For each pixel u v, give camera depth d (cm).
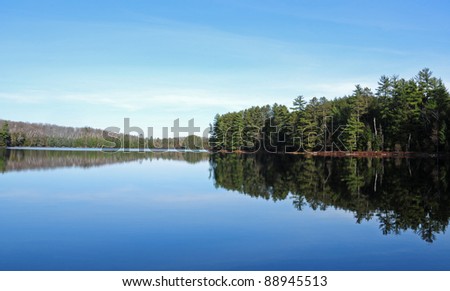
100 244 1043
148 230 1195
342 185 2289
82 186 2264
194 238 1105
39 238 1099
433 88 6156
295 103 7631
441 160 4869
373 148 6425
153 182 2494
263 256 952
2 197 1831
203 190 2102
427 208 1568
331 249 1009
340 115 7375
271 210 1527
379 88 6988
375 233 1170
